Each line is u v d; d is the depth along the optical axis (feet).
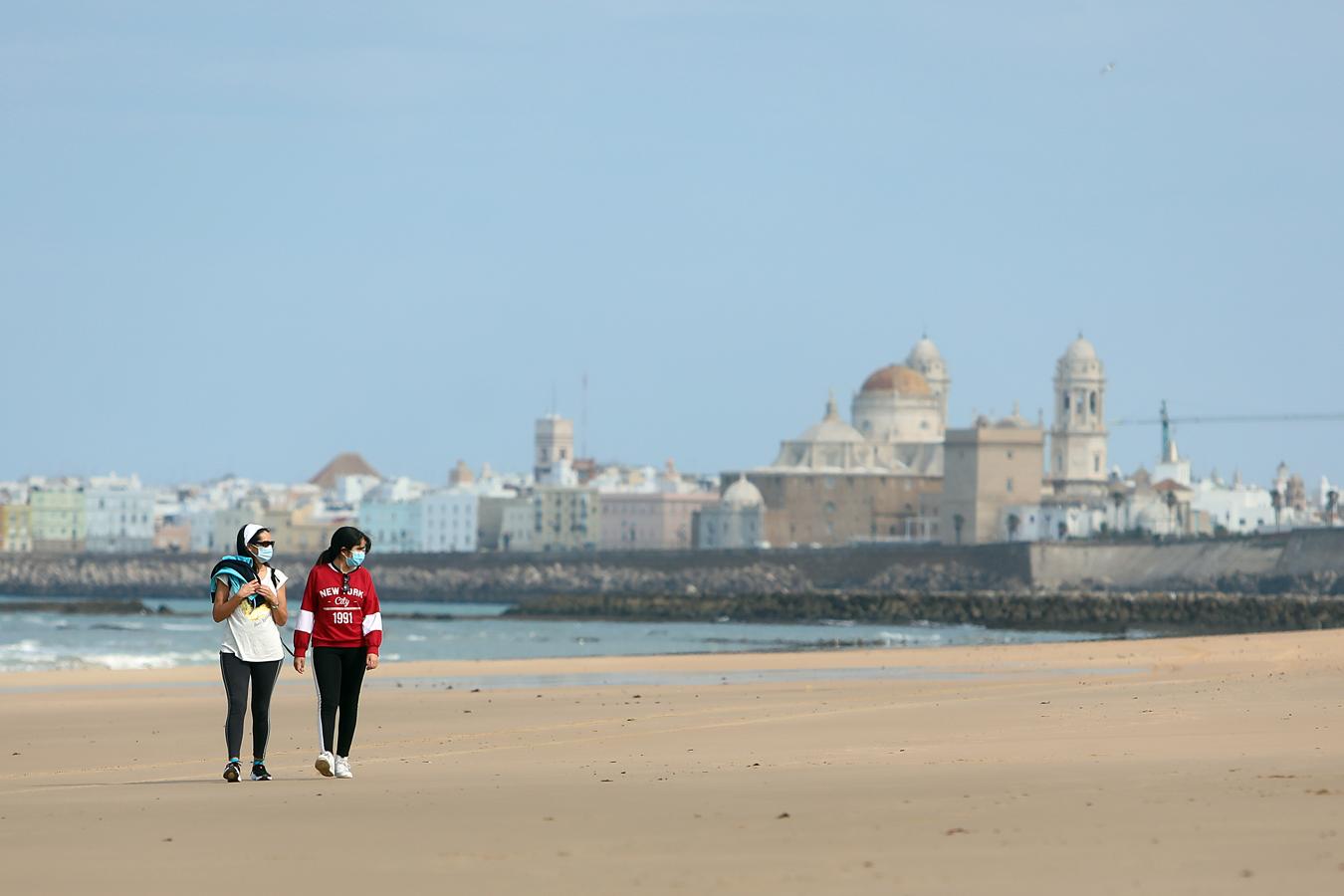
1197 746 121.60
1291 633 426.51
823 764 115.14
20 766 134.31
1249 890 61.46
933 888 63.67
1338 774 97.04
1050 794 88.89
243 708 110.42
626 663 333.01
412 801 93.91
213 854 74.90
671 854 72.59
